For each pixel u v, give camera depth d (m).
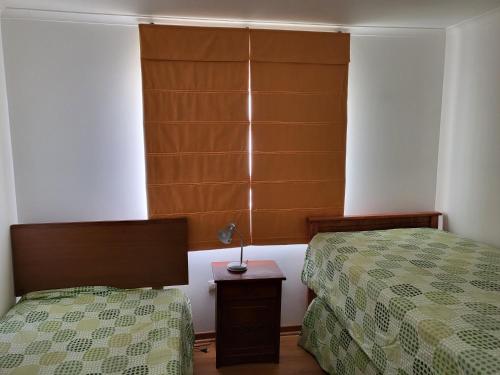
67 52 2.47
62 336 1.84
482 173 2.67
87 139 2.56
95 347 1.75
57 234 2.42
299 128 2.77
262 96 2.70
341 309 2.10
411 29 2.88
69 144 2.54
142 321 1.99
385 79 2.90
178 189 2.65
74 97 2.51
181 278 2.58
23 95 2.44
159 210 2.64
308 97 2.75
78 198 2.58
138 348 1.74
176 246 2.56
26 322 1.98
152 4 2.28
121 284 2.51
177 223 2.55
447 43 2.95
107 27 2.50
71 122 2.52
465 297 1.66
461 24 2.77
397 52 2.89
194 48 2.57
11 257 2.37
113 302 2.21
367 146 2.94
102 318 2.02
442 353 1.31
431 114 3.01
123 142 2.61
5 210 2.31
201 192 2.69
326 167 2.84
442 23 2.75
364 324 1.86
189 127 2.63
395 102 2.94
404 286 1.78
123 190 2.64
